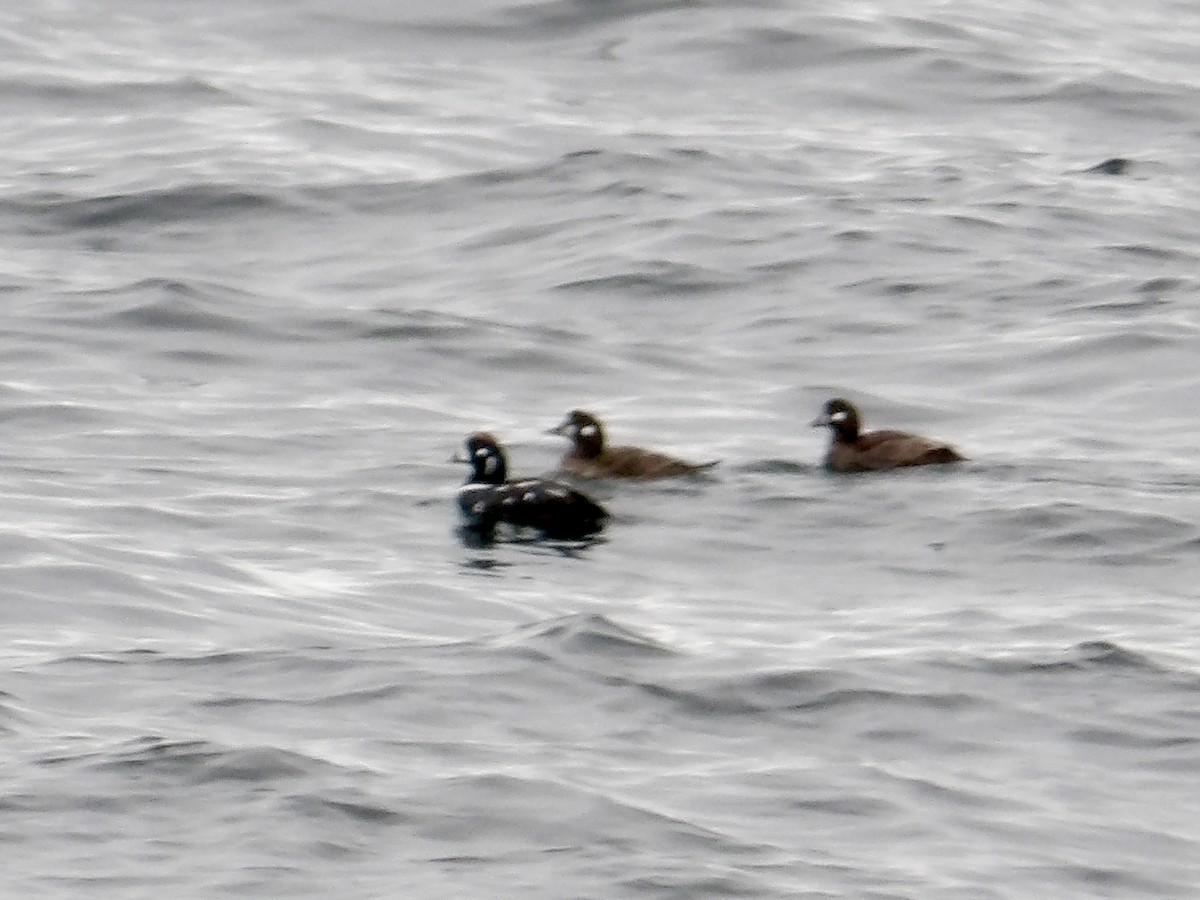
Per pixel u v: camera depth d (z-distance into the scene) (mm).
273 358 28000
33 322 28688
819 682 17672
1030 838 15180
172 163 35531
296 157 35906
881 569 21062
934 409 26422
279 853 14570
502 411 26359
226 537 21719
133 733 16328
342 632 18984
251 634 18859
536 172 34906
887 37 41562
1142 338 28156
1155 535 21609
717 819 15250
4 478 23297
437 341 28422
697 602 20094
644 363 27984
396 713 16891
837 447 23906
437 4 43531
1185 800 15859
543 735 16625
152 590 19859
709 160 35469
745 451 24719
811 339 28812
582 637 18422
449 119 38125
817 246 31672
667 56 41031
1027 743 16703
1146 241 32344
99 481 23328
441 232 32906
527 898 14125
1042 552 21375
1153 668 18047
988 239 32156
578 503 22172
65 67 40656
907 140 37406
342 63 41406
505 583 20562
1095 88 39656
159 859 14484
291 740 16281
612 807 15305
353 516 22453
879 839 15078
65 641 18500
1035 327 28891
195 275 31078
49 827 14836
